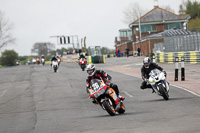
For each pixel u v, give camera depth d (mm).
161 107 21672
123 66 74875
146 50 132625
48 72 72562
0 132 18344
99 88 19922
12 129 18922
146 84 25234
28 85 46594
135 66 71125
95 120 19266
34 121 20969
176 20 153875
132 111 21406
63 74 62719
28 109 26500
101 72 20344
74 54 139750
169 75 45750
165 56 74938
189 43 71000
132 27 159750
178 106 21375
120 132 15109
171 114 18766
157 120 17281
